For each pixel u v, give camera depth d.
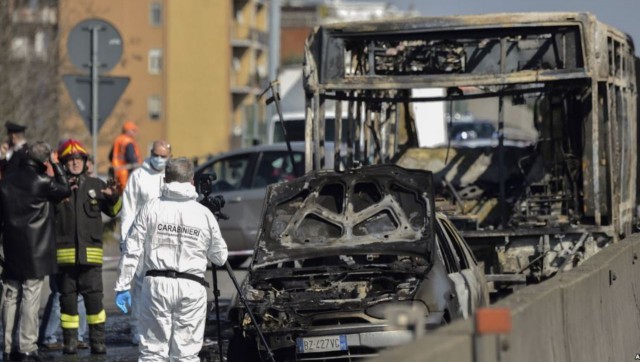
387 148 29.30
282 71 53.53
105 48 31.98
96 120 31.98
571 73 24.31
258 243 19.95
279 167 36.03
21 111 59.59
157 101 141.25
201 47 142.12
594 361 16.23
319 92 25.16
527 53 24.70
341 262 20.55
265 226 20.19
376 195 20.34
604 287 17.58
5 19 58.44
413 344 10.06
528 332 12.77
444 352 9.92
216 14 142.12
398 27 24.77
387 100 27.08
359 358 17.84
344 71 25.02
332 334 17.88
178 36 141.62
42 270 21.75
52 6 65.31
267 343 18.14
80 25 31.92
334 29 25.00
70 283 22.64
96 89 31.95
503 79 24.61
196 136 142.62
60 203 22.39
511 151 28.62
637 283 21.03
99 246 22.72
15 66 59.88
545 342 13.56
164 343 17.50
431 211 19.81
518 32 24.53
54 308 23.81
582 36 24.23
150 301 17.39
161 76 141.25
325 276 19.08
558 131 26.86
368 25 24.88
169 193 17.48
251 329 18.30
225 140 142.75
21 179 21.78
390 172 20.36
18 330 22.11
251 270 19.50
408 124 30.53
